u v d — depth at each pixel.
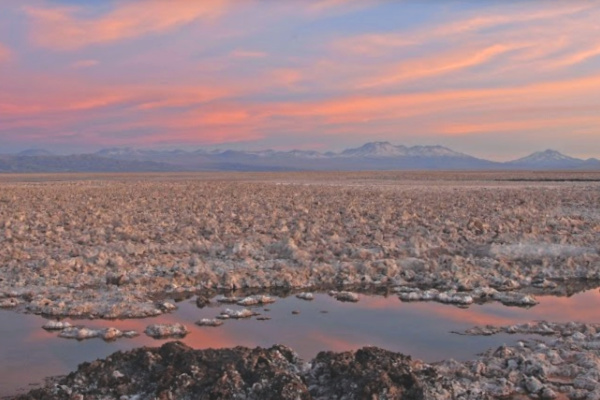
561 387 7.60
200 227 21.81
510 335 10.09
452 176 94.38
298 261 15.52
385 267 14.82
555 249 17.12
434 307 12.06
